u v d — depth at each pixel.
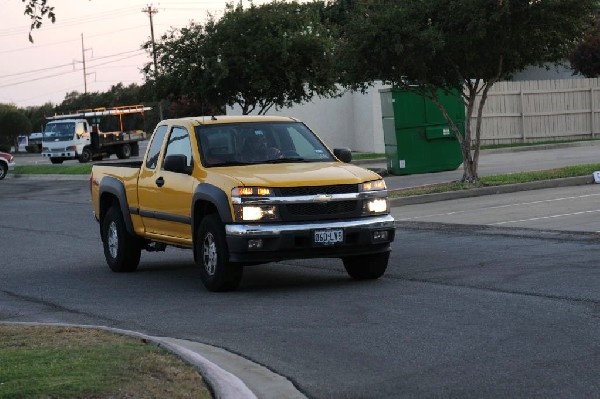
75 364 8.30
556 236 16.62
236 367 8.74
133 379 7.84
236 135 14.05
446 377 8.00
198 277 15.02
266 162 13.81
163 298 13.02
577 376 7.80
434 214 21.80
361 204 12.91
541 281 12.42
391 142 33.28
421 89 27.19
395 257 15.61
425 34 24.58
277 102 35.94
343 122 48.88
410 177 32.28
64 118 63.66
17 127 115.06
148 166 15.03
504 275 13.09
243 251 12.55
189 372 8.14
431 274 13.64
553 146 42.91
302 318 10.92
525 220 19.23
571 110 47.25
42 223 26.22
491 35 24.84
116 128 64.00
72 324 11.10
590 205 20.83
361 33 25.70
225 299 12.56
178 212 13.99
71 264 17.47
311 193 12.72
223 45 34.22
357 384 7.96
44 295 13.88
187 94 36.00
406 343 9.34
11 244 21.36
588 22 25.66
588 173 26.42
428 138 32.91
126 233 15.80
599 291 11.51
